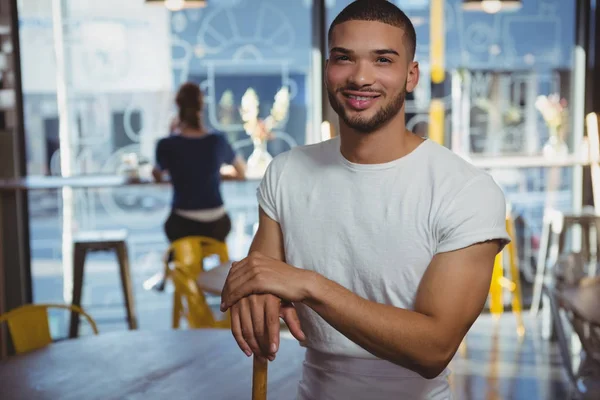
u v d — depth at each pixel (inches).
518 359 185.5
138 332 107.6
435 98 215.3
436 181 53.6
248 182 211.2
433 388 60.0
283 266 51.1
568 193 224.2
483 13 214.5
